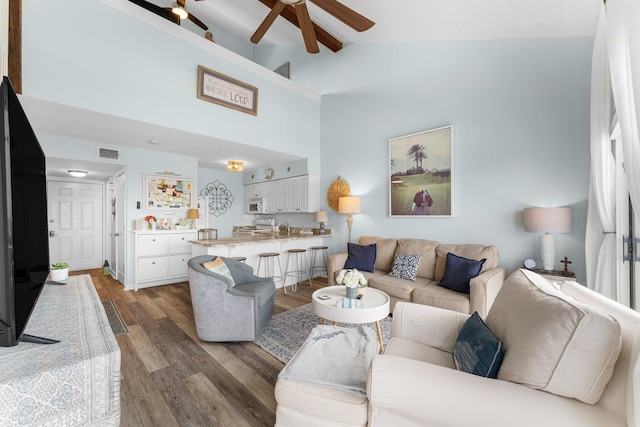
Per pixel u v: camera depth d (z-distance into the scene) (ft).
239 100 12.87
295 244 15.72
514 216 10.57
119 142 12.89
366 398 3.88
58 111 8.82
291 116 15.57
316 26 14.32
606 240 7.50
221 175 22.08
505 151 10.80
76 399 2.78
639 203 3.81
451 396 3.13
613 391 2.93
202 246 12.25
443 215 12.21
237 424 5.18
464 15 10.05
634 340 2.88
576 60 9.55
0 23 5.31
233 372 6.83
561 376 3.03
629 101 4.00
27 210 3.69
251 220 23.26
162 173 15.28
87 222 19.01
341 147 16.24
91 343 3.21
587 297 4.25
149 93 10.02
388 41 14.06
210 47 11.78
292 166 17.78
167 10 10.58
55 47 8.11
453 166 11.93
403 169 13.57
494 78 11.10
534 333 3.30
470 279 9.11
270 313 9.82
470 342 4.29
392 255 12.53
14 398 2.46
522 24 9.66
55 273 5.90
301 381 4.21
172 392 6.06
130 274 14.20
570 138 9.57
